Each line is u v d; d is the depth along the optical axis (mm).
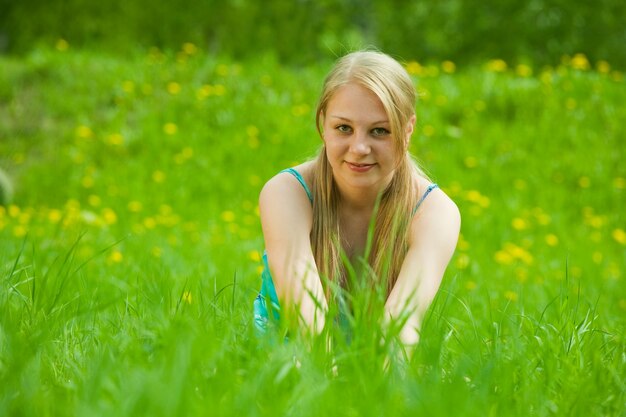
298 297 2453
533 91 10852
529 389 2049
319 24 16250
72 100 10961
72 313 2689
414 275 2582
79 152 10102
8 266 3785
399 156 2590
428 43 16297
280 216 2695
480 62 15812
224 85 11117
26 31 16141
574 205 9195
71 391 1953
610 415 2082
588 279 6582
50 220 7672
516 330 2561
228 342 2244
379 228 2756
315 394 1817
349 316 2248
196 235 7480
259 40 16203
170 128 10289
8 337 2180
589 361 2500
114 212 8750
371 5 16625
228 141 10164
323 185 2766
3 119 10703
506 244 7668
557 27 15914
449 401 1793
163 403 1651
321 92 2639
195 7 16297
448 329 2748
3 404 1742
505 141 10078
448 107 10703
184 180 9477
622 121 10359
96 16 16172
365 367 2037
